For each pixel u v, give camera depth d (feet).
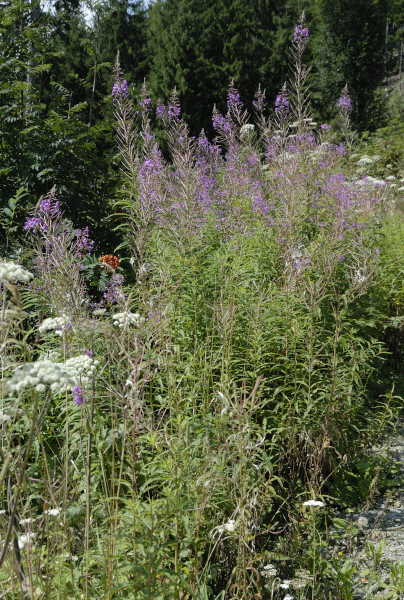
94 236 20.93
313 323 14.05
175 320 13.19
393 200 33.14
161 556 7.23
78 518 8.58
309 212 18.43
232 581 9.41
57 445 11.19
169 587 7.34
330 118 88.69
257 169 22.11
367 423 15.26
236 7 89.35
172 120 17.99
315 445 12.22
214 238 18.26
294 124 21.18
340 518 12.22
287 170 17.81
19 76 24.98
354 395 14.07
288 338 13.42
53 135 21.83
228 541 9.52
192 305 13.51
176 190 15.83
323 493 12.94
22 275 6.12
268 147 21.77
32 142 21.12
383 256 21.65
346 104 24.39
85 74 78.43
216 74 83.92
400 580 9.66
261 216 18.28
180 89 81.92
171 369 10.74
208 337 12.72
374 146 50.55
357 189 21.20
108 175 23.11
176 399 10.86
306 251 15.28
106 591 6.90
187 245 14.17
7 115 21.80
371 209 20.47
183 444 8.94
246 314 13.67
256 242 16.43
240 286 14.35
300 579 9.55
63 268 11.64
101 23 28.30
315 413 12.76
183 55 83.87
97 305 13.11
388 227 24.66
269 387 12.94
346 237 17.89
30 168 20.31
